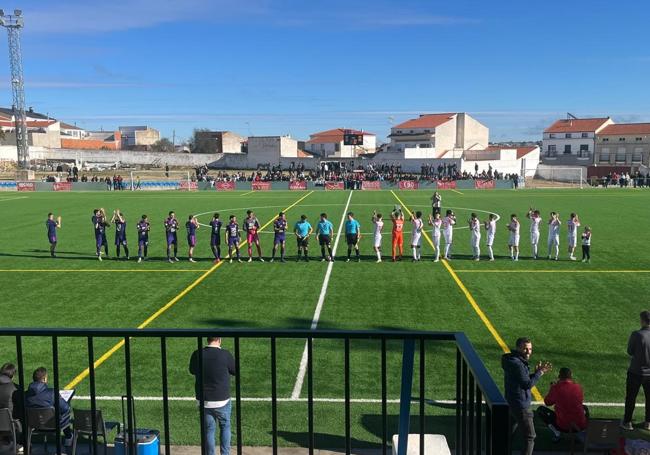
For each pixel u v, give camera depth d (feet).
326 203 165.48
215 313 53.47
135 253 85.51
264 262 77.87
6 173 292.20
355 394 34.68
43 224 119.85
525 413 25.18
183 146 493.77
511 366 25.44
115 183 231.09
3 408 24.17
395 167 296.30
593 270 70.69
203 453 14.33
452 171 265.13
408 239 96.22
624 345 43.39
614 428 26.21
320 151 421.18
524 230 105.81
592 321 49.55
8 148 354.74
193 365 23.77
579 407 27.48
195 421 31.17
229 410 24.04
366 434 29.73
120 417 31.94
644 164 322.55
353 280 66.23
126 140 528.63
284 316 52.29
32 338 45.06
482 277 67.21
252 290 61.98
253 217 79.05
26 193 212.43
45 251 87.56
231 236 79.10
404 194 200.85
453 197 184.55
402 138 354.95
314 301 57.21
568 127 353.72
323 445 28.58
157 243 94.43
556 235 77.87
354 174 261.85
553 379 37.19
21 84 269.64
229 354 24.17
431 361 39.78
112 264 77.25
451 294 59.36
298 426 30.68
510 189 223.10
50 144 406.00
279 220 78.07
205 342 31.07
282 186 233.35
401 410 14.55
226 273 70.90
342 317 51.70
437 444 22.75
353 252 84.69
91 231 109.09
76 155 365.81
